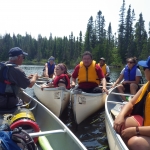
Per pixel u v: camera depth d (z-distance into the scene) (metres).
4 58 64.12
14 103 3.21
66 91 5.14
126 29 44.94
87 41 48.47
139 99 2.33
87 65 5.35
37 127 2.62
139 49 44.59
